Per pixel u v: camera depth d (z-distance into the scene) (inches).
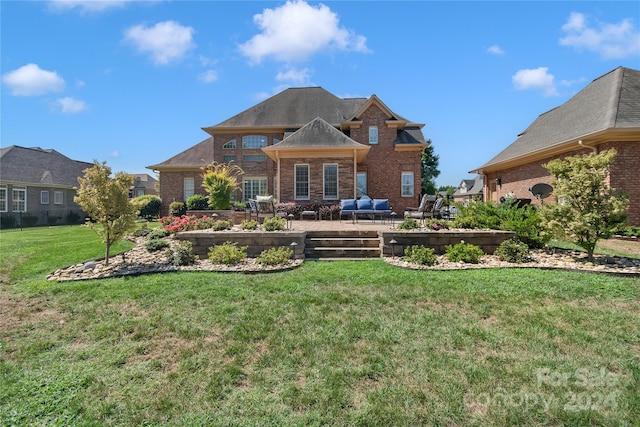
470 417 92.5
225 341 140.6
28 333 153.9
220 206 638.5
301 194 643.5
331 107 987.3
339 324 155.3
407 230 317.1
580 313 164.9
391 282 218.2
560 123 607.8
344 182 639.8
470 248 274.5
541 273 232.5
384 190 843.4
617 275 228.8
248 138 959.0
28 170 1057.5
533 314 164.4
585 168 270.4
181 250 285.7
